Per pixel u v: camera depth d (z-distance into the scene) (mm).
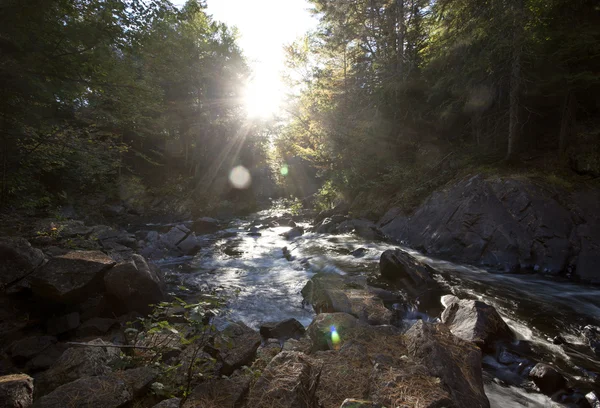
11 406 2541
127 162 27281
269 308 6449
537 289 7082
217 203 28016
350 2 20297
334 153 20469
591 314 5777
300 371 2949
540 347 4605
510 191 9797
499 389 3740
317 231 14977
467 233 9945
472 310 4938
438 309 6074
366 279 7562
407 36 19281
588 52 9703
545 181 9789
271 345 4570
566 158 10500
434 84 14539
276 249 12266
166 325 3426
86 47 7262
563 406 3430
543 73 10891
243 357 3793
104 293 5562
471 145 14070
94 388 2748
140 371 3129
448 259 9734
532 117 12688
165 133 24141
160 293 5836
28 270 5422
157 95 11203
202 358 3553
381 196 16516
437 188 12891
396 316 5727
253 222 19625
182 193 27188
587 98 11523
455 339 3756
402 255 7961
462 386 3014
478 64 11102
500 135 12961
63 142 10812
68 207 15609
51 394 2633
